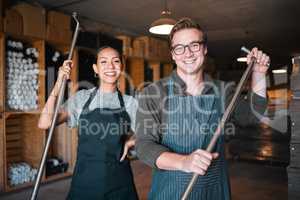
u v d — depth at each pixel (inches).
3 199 125.7
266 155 198.5
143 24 201.5
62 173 157.4
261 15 183.6
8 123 148.5
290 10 173.5
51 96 66.2
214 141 37.9
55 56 154.6
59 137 166.6
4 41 129.1
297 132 73.0
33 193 52.1
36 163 151.1
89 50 168.1
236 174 171.2
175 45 43.1
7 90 135.8
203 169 34.5
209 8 167.6
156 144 42.6
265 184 151.7
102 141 67.7
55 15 150.0
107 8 165.5
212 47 298.5
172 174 43.9
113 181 66.9
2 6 127.5
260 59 42.4
